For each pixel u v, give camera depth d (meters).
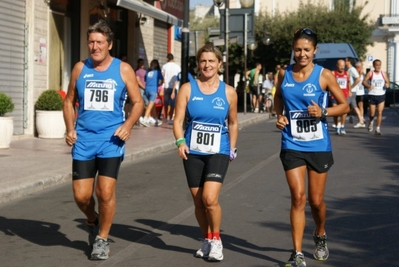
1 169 13.70
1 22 19.19
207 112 7.64
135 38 29.80
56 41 22.42
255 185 12.67
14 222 9.85
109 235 8.95
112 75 7.70
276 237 8.76
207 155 7.70
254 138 21.88
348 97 21.88
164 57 34.53
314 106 7.07
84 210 7.90
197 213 7.85
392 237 8.69
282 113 7.57
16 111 20.17
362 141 20.11
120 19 28.55
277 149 18.48
